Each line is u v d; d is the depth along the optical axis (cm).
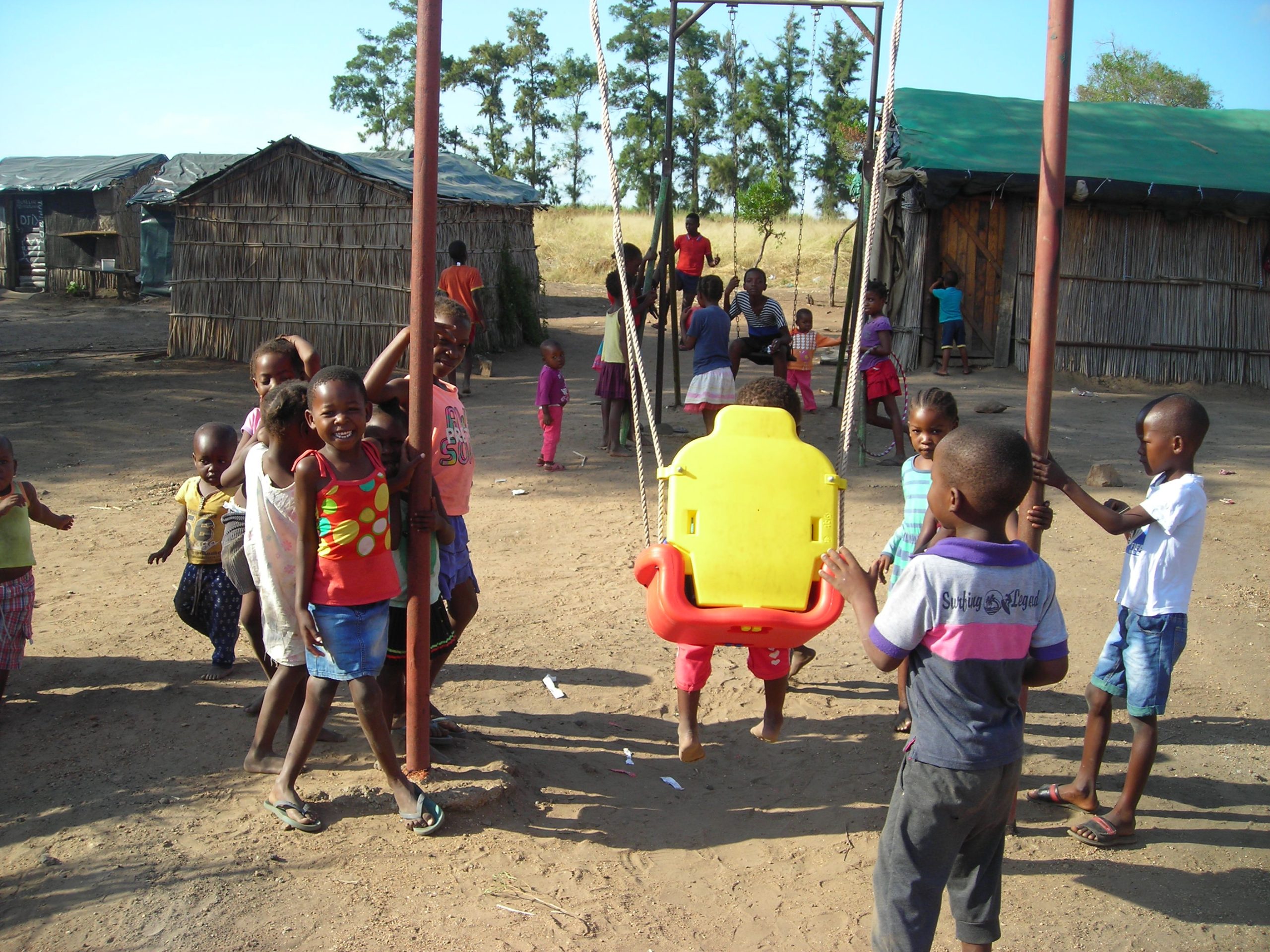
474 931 323
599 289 2823
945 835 282
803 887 359
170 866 348
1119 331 1523
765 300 1191
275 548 381
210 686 503
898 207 1534
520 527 808
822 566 331
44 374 1516
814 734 478
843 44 3459
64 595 637
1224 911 348
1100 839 385
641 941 325
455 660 552
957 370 1522
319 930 319
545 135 5309
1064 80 361
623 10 4384
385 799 395
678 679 382
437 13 358
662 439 1119
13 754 429
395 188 1510
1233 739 473
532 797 409
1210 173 1506
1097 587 673
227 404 1313
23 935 313
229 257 1642
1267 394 1477
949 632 276
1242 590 668
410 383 377
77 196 2864
